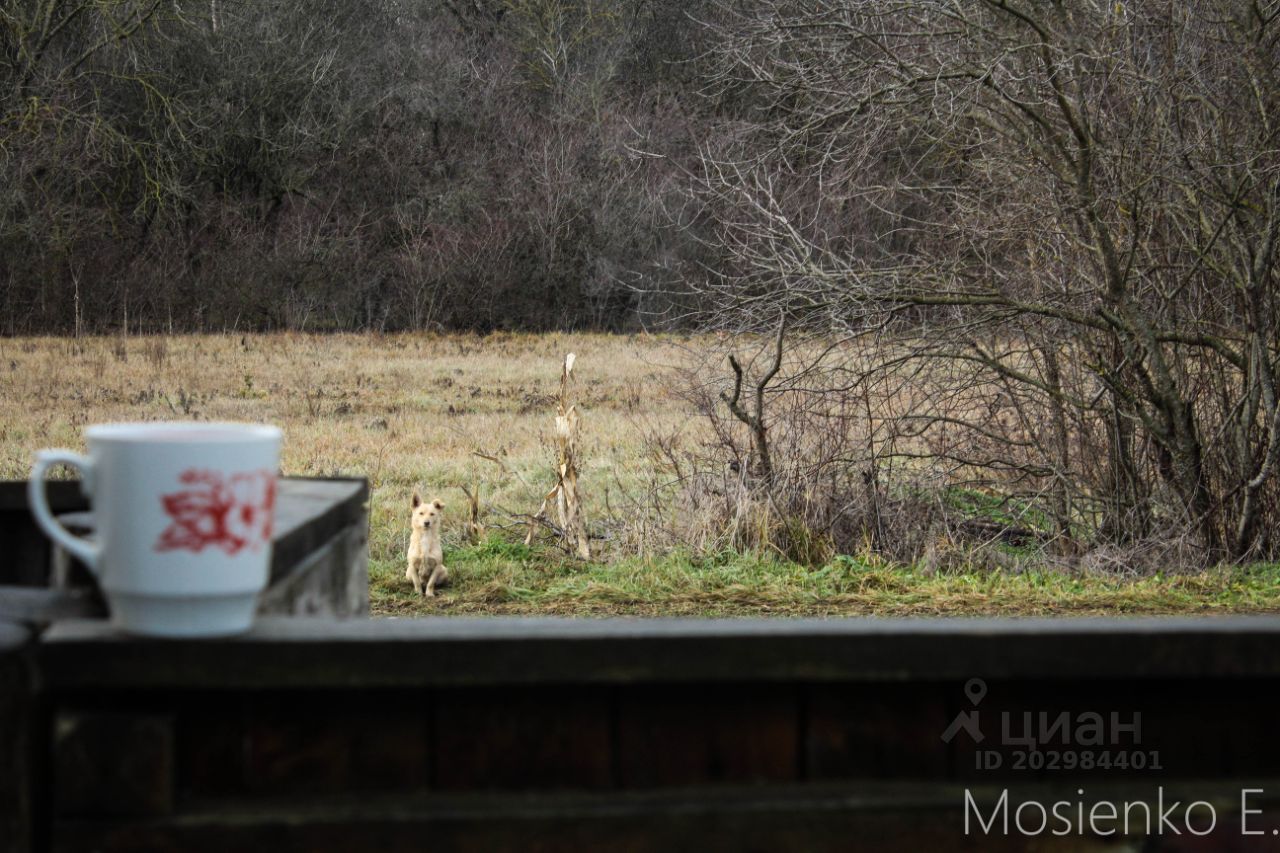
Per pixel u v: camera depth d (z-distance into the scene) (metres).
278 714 1.52
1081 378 10.08
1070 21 8.75
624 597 8.20
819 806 1.50
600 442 14.45
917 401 10.20
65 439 14.73
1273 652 1.53
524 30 40.84
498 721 1.55
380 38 41.06
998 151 9.80
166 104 33.56
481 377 23.55
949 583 8.46
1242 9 9.24
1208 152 9.06
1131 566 9.13
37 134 31.19
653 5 39.69
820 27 9.32
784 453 9.98
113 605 1.51
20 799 1.44
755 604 7.96
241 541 1.49
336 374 23.42
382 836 1.46
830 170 10.07
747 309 9.61
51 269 31.50
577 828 1.48
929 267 9.83
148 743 1.45
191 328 33.56
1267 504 9.75
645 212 34.72
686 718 1.56
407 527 10.05
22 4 33.16
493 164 39.03
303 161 38.38
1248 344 9.55
